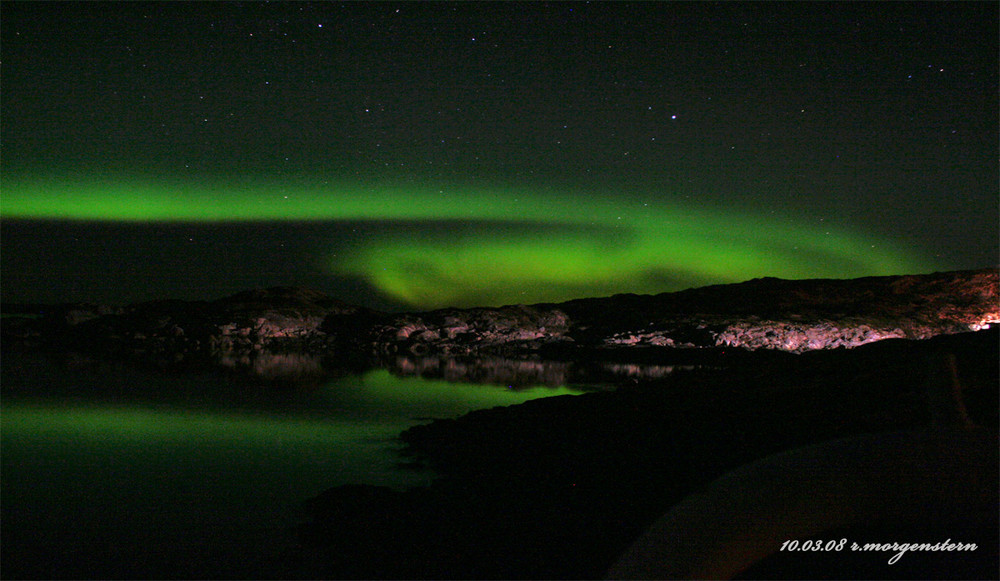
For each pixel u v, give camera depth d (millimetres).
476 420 8594
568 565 4473
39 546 5156
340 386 12508
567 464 6406
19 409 9984
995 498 2283
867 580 2143
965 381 5590
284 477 6902
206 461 7469
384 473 7020
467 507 5648
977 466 2334
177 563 4852
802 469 2469
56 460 7449
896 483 2363
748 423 6406
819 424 5945
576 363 16219
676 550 2312
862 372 7289
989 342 6891
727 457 5719
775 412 6570
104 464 7324
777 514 2354
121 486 6574
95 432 8734
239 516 5762
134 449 7938
